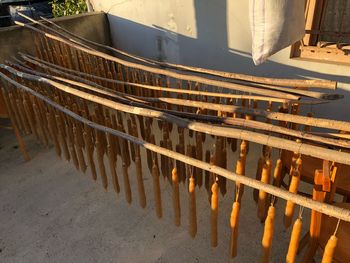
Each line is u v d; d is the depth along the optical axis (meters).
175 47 5.17
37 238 3.22
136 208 3.50
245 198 3.54
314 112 4.23
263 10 2.74
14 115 4.09
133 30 5.58
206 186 2.97
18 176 4.12
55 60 4.84
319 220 1.91
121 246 3.08
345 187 2.50
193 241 3.07
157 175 2.46
